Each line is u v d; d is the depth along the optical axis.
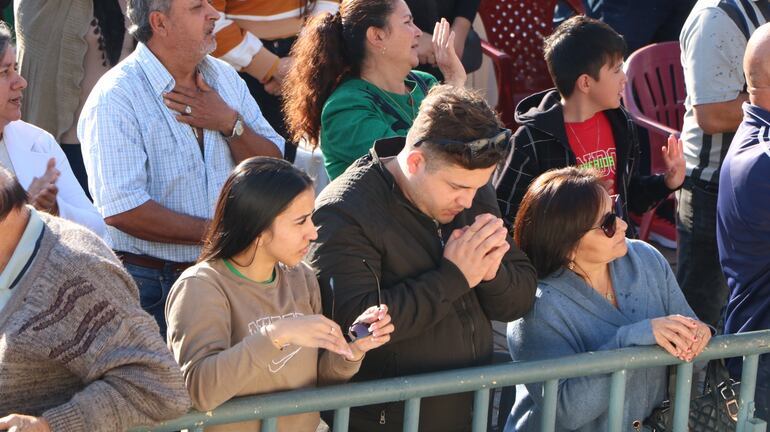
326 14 14.55
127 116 13.29
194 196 13.71
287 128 16.64
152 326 8.86
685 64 17.56
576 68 15.20
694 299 18.05
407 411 9.90
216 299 9.73
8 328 8.52
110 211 13.15
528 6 26.19
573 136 15.50
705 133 17.30
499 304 11.11
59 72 17.11
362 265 10.44
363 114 13.88
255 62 18.30
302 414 10.48
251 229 9.66
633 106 21.42
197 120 13.67
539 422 11.76
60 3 16.92
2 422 8.05
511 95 25.16
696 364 14.64
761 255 12.84
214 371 9.10
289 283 10.34
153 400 8.59
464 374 10.03
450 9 22.66
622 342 11.23
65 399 8.91
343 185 10.71
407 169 10.46
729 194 13.15
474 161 10.05
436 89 10.58
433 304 10.33
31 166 13.38
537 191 11.77
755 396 12.80
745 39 16.73
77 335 8.54
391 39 14.09
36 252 8.71
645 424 12.06
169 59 13.55
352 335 9.52
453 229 11.16
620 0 24.66
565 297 11.76
